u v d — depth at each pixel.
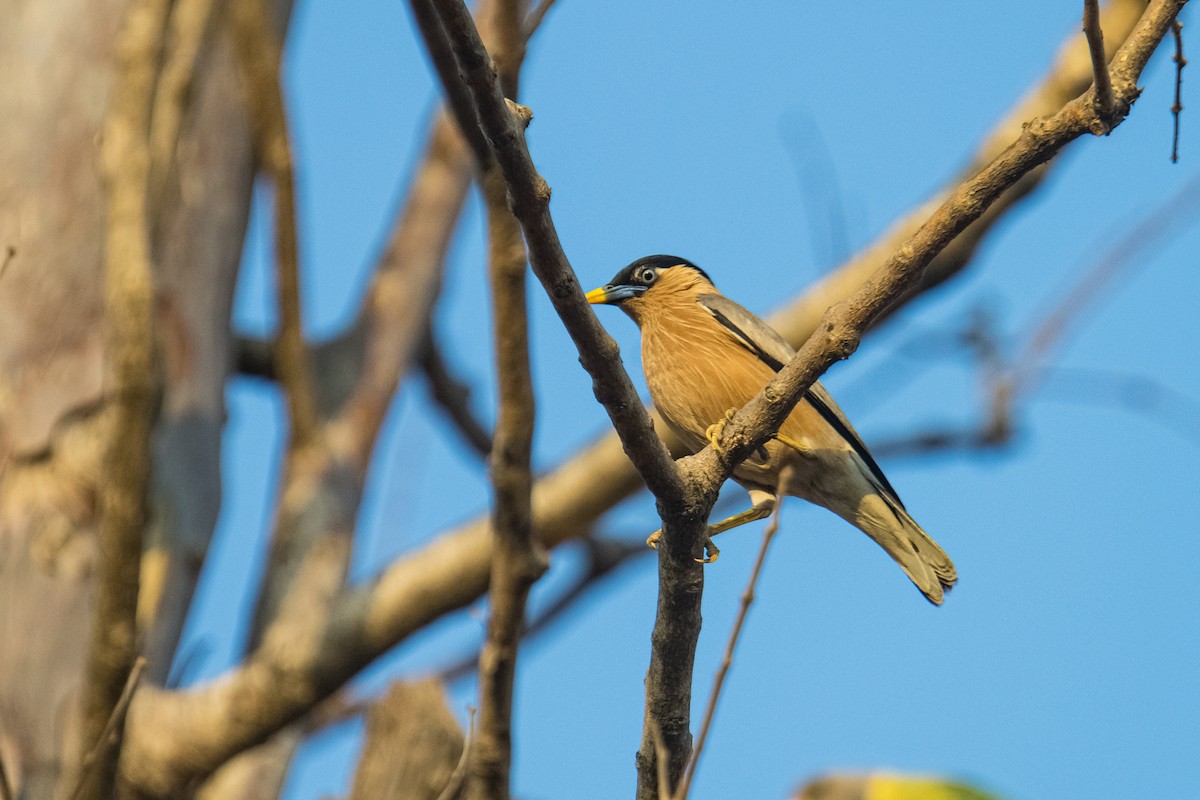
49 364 11.49
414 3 7.63
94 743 8.63
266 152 13.41
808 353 7.59
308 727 14.05
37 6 12.62
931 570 11.33
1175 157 7.19
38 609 10.70
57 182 12.03
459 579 11.78
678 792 6.13
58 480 11.16
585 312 6.96
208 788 13.21
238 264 13.72
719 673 6.30
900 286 7.42
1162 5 7.00
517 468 8.62
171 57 11.20
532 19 8.16
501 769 8.58
